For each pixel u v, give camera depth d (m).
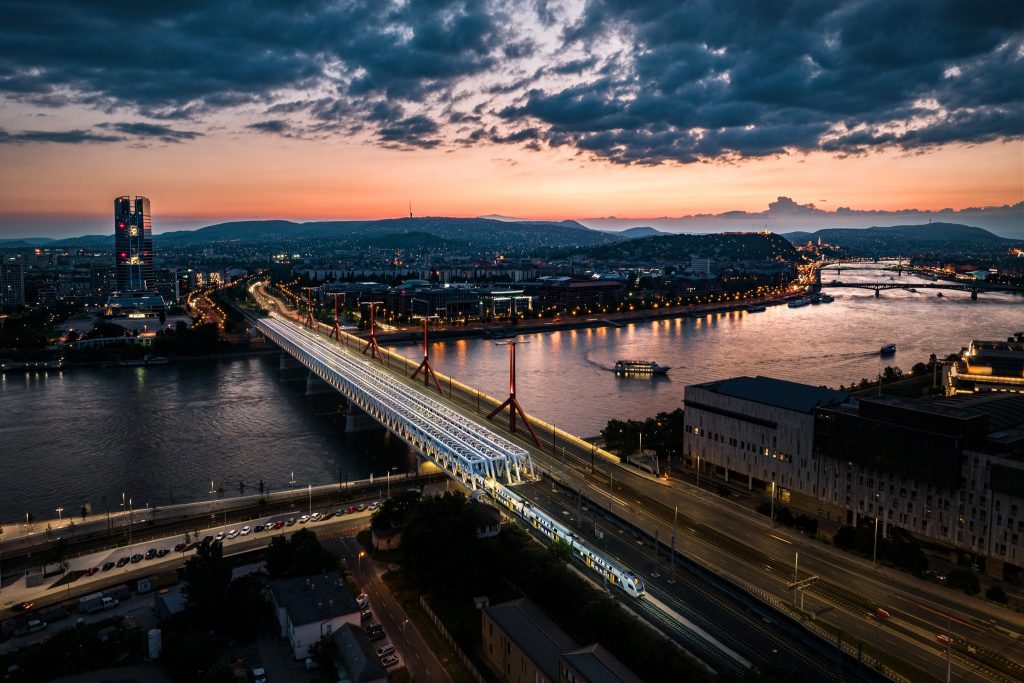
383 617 156.00
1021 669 127.00
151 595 168.50
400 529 190.62
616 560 167.25
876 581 161.00
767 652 129.62
